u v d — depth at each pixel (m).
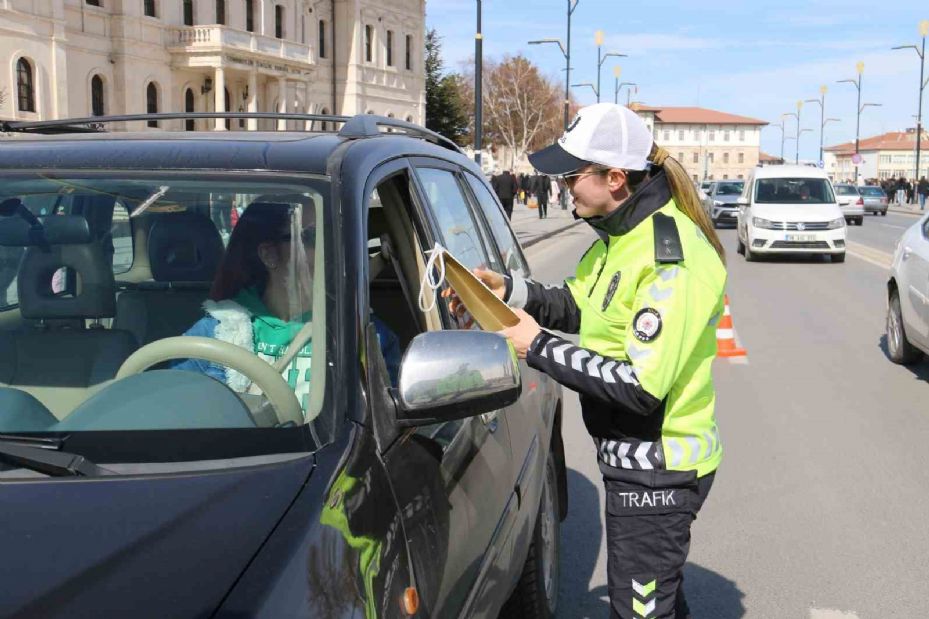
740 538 4.75
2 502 1.68
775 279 16.81
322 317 2.08
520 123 83.38
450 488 2.15
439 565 1.92
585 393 2.36
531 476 3.09
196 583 1.49
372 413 1.97
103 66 40.72
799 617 3.92
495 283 2.77
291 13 51.75
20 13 35.38
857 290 15.16
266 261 2.25
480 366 1.97
